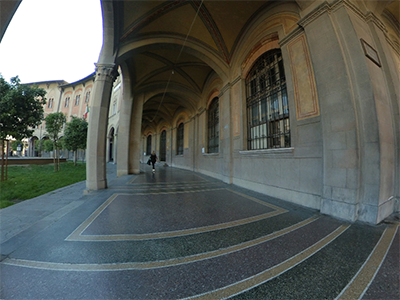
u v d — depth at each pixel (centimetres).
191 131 1448
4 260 193
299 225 300
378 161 300
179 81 1178
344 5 343
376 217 296
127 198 494
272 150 510
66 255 204
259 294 147
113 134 2603
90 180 615
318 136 388
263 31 573
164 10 657
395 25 520
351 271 178
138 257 202
